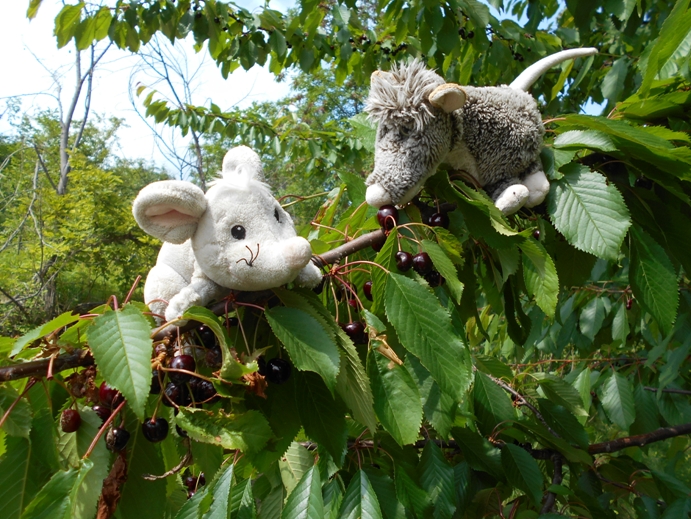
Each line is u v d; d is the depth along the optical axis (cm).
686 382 112
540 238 57
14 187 420
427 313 45
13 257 345
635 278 55
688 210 66
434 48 116
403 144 51
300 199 67
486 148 54
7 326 323
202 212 42
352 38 128
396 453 55
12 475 39
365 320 49
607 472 77
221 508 39
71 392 39
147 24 117
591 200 53
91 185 369
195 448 43
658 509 66
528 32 121
